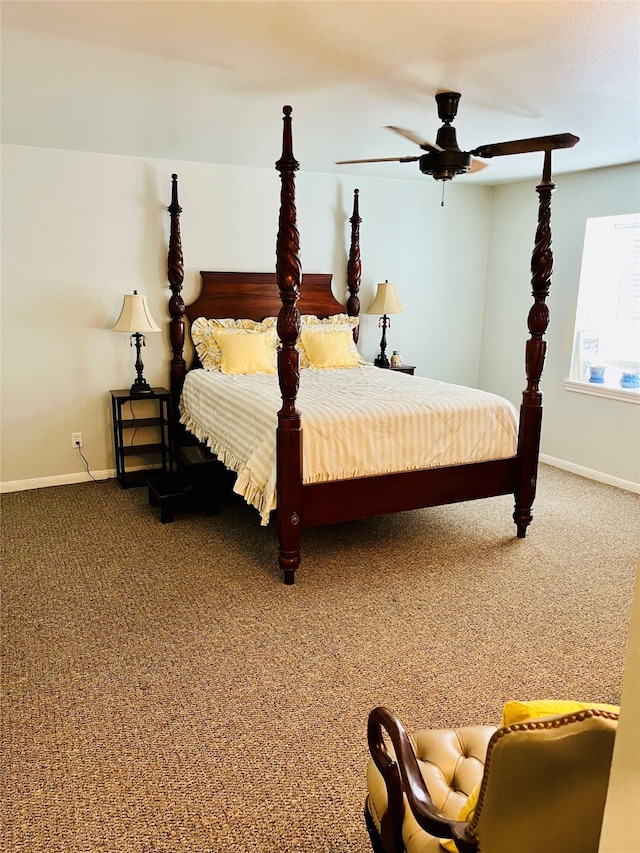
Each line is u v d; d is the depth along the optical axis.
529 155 4.20
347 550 3.56
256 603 2.93
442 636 2.66
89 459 4.68
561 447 5.25
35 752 1.97
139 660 2.47
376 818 1.38
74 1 1.94
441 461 3.46
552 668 2.44
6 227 4.13
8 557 3.38
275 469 3.12
